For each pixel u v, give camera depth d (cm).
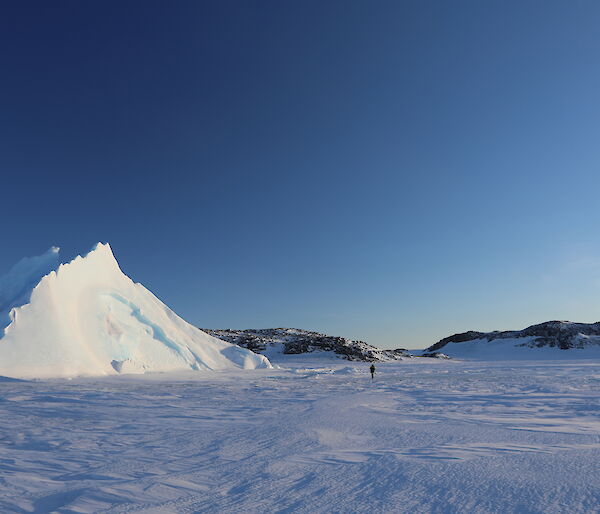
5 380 2341
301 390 1844
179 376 3006
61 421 996
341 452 582
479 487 369
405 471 443
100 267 3747
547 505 312
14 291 3234
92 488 440
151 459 598
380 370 4331
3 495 439
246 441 705
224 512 347
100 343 3145
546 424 809
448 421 870
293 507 350
